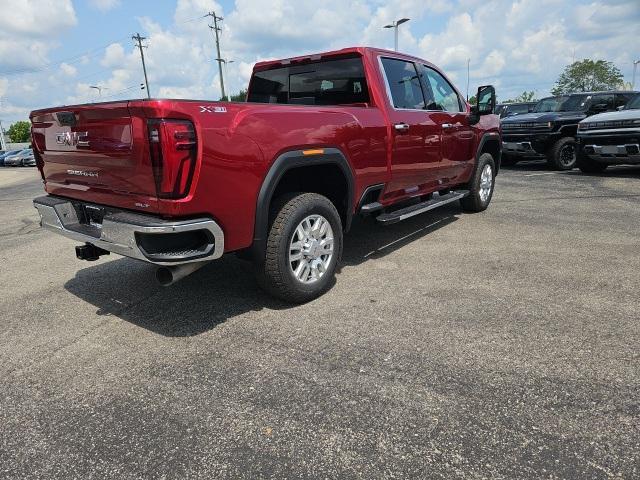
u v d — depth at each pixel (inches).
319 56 187.0
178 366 114.5
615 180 382.3
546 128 450.9
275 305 148.3
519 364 108.7
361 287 160.4
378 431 88.4
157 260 111.7
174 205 110.7
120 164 117.7
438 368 108.3
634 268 169.5
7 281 183.3
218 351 120.8
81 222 143.9
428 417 91.6
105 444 88.4
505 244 206.1
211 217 118.6
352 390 101.3
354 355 115.6
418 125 193.6
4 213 369.7
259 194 128.0
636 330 123.3
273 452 84.4
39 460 85.0
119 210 126.7
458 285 158.9
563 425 88.0
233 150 119.0
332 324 133.1
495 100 243.3
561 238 212.4
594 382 101.0
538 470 77.7
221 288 164.6
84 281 179.0
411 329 127.9
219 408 97.3
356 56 178.2
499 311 137.2
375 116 170.4
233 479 78.7
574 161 467.5
